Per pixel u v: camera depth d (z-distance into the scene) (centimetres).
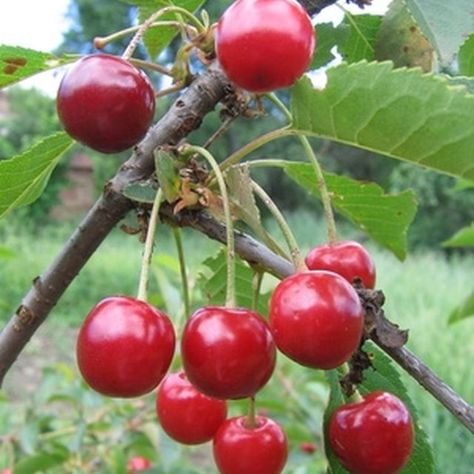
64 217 284
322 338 15
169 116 17
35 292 18
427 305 143
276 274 17
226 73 15
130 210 17
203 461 74
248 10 15
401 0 21
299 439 47
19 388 109
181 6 21
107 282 190
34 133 299
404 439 17
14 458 45
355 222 24
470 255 235
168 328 16
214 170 16
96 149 17
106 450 44
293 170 22
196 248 192
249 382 15
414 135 16
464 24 15
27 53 18
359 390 19
